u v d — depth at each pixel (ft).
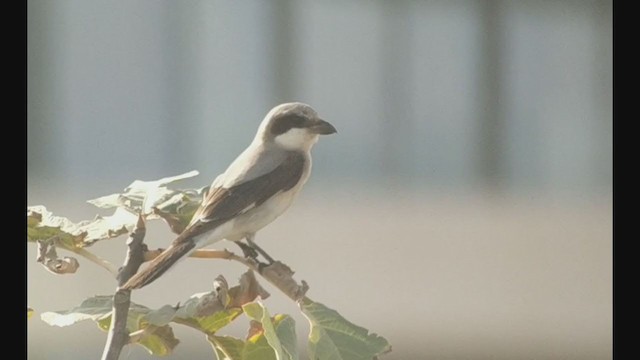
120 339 12.28
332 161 34.96
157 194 14.08
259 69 34.73
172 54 34.27
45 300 29.35
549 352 34.68
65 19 33.40
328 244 33.96
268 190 16.69
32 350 29.27
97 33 33.71
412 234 34.91
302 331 30.73
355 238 34.37
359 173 35.17
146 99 34.12
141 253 13.37
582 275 35.27
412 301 34.22
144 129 34.06
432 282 34.60
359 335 12.82
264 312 12.42
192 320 13.43
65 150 33.32
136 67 34.01
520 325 34.65
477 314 34.50
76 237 13.34
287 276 13.12
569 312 34.88
